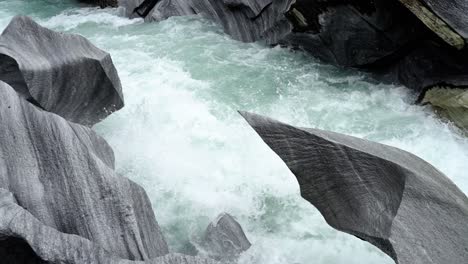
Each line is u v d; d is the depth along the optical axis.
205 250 6.41
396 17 9.93
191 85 10.64
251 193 7.66
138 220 5.86
